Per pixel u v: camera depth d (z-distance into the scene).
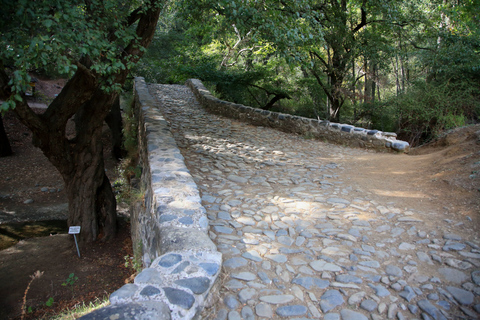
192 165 6.52
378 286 2.95
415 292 2.85
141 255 5.44
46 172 15.35
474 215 3.91
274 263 3.28
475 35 13.77
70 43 4.34
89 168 8.49
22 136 18.95
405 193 5.00
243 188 5.37
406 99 12.48
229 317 2.57
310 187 5.46
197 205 3.80
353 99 16.66
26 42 4.04
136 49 7.24
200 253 2.85
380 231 3.90
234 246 3.54
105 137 19.77
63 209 12.05
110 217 8.99
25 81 4.03
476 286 2.86
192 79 17.83
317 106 21.78
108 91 6.20
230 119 11.55
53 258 7.97
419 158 6.73
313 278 3.06
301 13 8.27
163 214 3.54
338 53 15.73
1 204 12.09
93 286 6.62
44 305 5.96
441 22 14.94
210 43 23.97
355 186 5.49
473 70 12.53
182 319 2.15
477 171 4.81
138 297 2.25
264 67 20.53
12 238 9.51
